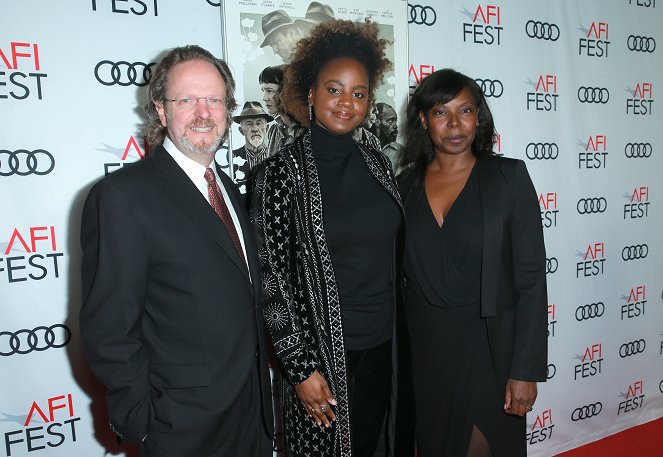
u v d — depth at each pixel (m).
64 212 1.50
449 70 1.52
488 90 2.10
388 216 1.36
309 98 1.40
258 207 1.26
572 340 2.38
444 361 1.50
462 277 1.45
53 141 1.47
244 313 1.13
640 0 2.43
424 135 1.61
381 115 1.84
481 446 1.56
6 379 1.47
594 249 2.41
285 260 1.25
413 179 1.59
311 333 1.26
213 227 1.09
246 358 1.13
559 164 2.29
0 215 1.43
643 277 2.56
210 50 1.64
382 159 1.45
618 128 2.43
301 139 1.36
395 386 1.45
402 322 1.44
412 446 1.50
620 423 2.54
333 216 1.29
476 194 1.47
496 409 1.50
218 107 1.11
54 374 1.53
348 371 1.32
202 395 1.07
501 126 2.14
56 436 1.54
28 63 1.42
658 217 2.58
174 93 1.08
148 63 1.56
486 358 1.48
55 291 1.51
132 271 1.01
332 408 1.30
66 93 1.47
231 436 1.14
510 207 1.45
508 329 1.47
